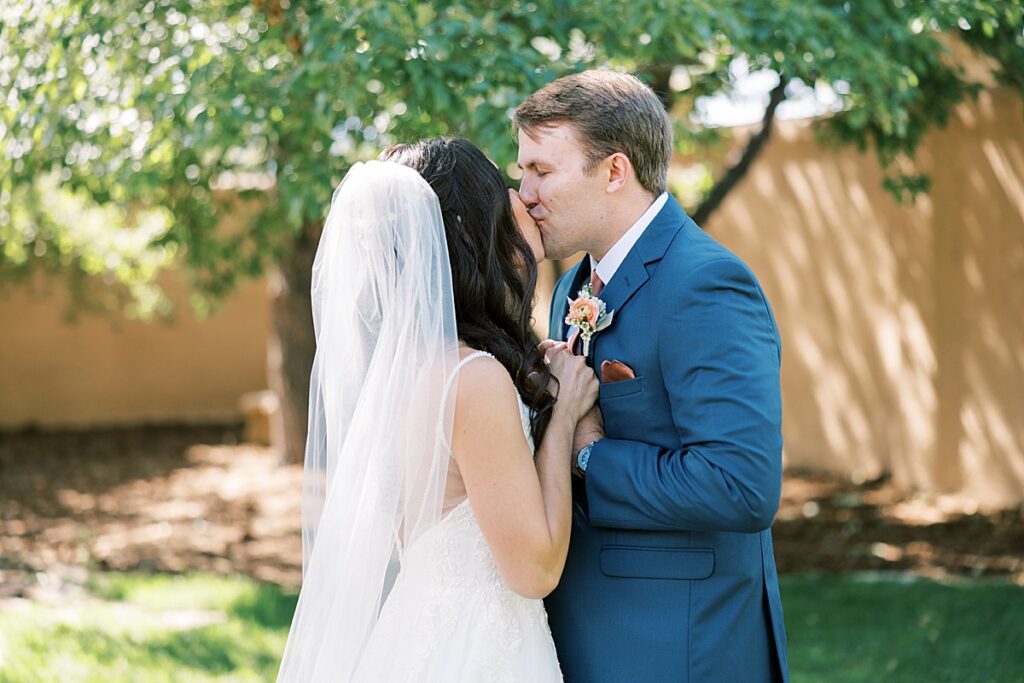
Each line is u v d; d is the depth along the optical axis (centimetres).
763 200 970
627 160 230
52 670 417
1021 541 687
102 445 1147
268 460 1058
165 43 433
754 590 235
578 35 470
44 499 910
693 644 226
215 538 771
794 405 962
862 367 884
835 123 614
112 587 603
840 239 892
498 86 389
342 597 225
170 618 540
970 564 652
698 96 557
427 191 222
